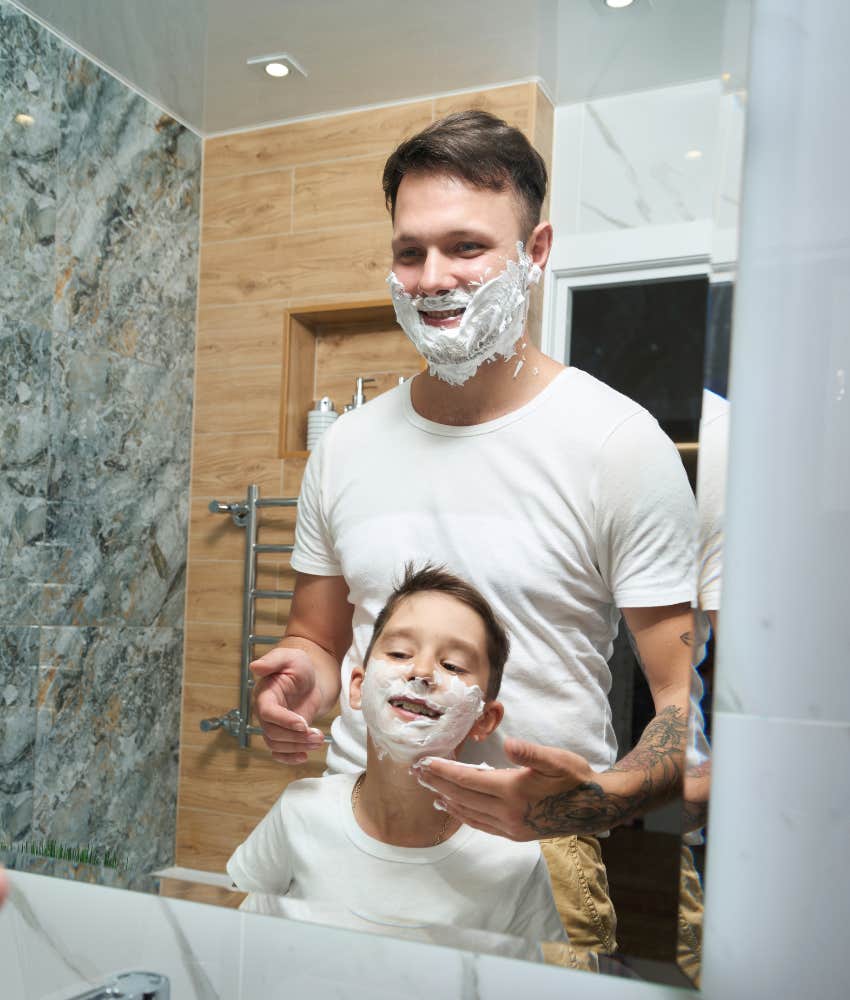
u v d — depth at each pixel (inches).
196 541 30.5
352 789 26.1
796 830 15.5
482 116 25.5
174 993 23.8
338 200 30.2
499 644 25.5
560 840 21.9
